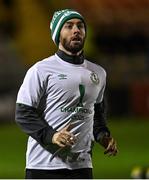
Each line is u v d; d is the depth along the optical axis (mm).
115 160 41188
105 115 18344
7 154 44938
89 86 17516
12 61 73625
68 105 17375
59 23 17469
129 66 74688
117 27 80812
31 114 17312
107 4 82000
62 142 16703
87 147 17562
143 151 45344
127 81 69125
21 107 17375
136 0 83125
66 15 17438
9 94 68125
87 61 17859
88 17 80125
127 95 67000
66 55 17516
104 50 79250
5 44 76750
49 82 17375
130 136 54000
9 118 65438
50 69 17422
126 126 60688
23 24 78125
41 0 78625
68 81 17359
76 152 17375
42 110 17531
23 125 17297
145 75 72750
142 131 57031
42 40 76312
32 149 17453
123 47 80062
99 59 72812
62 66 17469
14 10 79312
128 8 82375
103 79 17922
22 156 43781
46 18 78000
